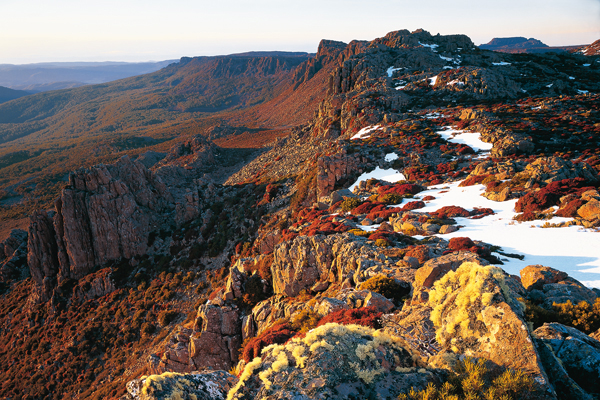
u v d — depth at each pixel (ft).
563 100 393.29
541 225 129.39
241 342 118.11
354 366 35.63
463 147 268.00
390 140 309.83
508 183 175.73
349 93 513.45
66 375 228.43
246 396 35.96
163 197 344.90
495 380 33.19
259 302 123.65
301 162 429.38
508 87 468.34
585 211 126.11
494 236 125.59
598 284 86.48
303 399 33.04
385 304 71.82
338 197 216.33
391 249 105.70
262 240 192.24
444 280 44.93
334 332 38.75
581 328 54.03
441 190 197.88
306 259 116.98
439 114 378.53
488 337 37.11
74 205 293.43
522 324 35.53
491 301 38.42
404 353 39.50
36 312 283.59
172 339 128.98
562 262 100.78
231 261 269.03
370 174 262.67
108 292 278.26
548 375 34.78
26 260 352.08
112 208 298.56
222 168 621.72
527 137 260.42
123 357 225.97
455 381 34.60
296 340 39.75
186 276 269.85
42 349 254.88
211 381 45.73
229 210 328.29
